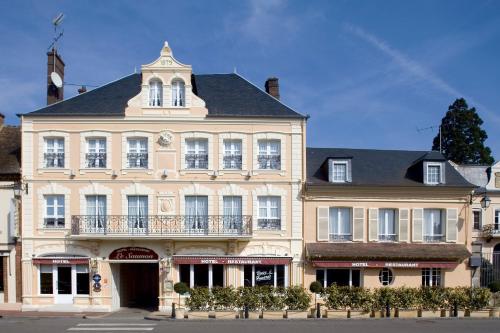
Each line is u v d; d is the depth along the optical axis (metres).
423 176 22.81
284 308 19.05
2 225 21.58
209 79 24.41
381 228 22.69
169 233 21.16
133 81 23.95
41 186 21.62
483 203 24.98
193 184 21.75
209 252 21.64
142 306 22.97
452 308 19.30
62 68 24.83
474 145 41.38
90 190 21.59
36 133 21.73
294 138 22.11
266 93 23.53
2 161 22.27
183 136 21.88
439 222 22.94
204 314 18.69
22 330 16.06
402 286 20.36
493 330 16.09
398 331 15.80
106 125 21.81
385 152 24.94
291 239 21.84
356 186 22.05
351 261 21.47
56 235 21.48
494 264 25.70
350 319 18.27
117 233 21.12
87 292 21.56
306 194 22.16
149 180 21.67
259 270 21.83
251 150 21.98
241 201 21.91
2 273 21.55
